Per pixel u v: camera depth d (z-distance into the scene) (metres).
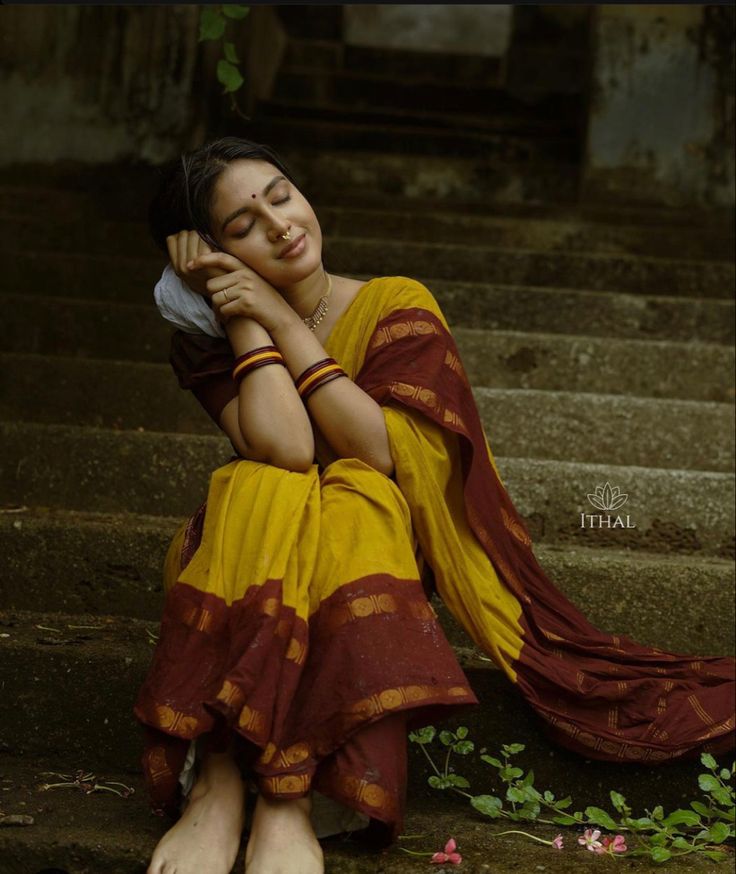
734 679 2.28
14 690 2.37
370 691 1.87
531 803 2.17
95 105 5.96
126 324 4.12
